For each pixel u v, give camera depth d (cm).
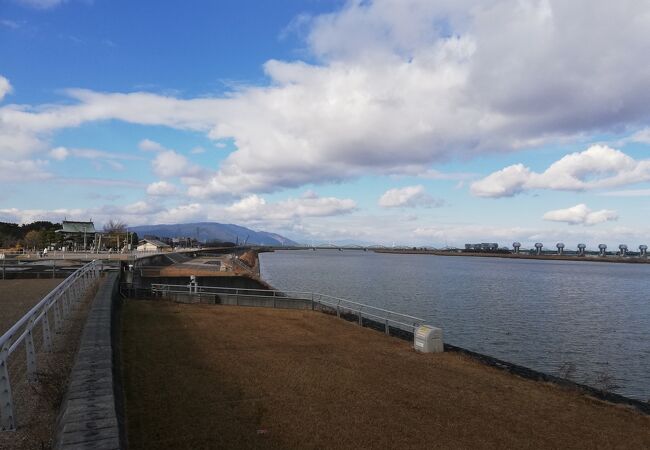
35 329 1208
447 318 3659
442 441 832
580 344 2830
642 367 2323
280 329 1836
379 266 12656
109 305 1345
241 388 1027
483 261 18988
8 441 573
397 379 1208
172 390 980
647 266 18125
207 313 2161
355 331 1895
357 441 799
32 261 4891
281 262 15012
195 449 722
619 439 929
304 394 1021
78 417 530
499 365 1490
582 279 8769
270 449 745
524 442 866
